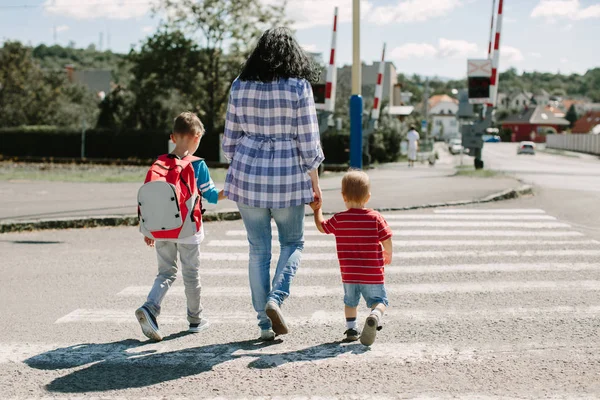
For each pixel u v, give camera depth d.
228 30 41.91
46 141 43.06
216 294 6.17
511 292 6.10
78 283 6.68
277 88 4.32
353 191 4.59
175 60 43.41
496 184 16.11
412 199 13.33
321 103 20.53
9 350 4.54
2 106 51.38
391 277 6.78
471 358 4.30
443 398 3.62
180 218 4.62
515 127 145.75
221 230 10.17
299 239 4.60
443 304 5.70
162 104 45.22
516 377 3.95
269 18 42.00
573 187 16.22
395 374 4.02
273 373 4.04
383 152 39.78
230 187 4.45
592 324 5.05
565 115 159.62
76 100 58.19
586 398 3.62
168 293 6.20
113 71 92.75
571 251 8.17
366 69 68.31
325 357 4.34
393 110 68.19
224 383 3.88
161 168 4.68
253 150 4.39
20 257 8.10
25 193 15.73
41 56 135.00
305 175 4.43
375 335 4.40
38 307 5.73
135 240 9.37
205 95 44.09
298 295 6.07
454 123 158.25
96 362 4.28
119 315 5.46
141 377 4.00
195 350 4.51
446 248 8.43
